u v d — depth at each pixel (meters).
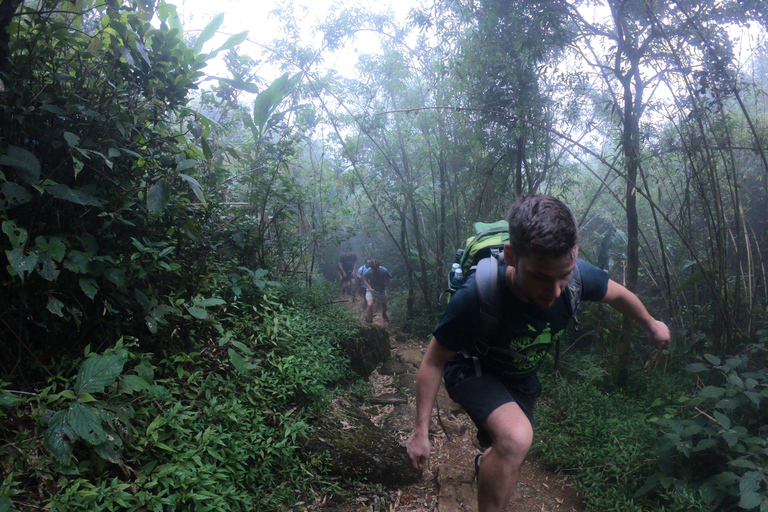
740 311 3.62
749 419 2.71
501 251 1.91
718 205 3.56
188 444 2.44
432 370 1.86
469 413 1.94
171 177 2.95
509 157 5.66
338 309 5.41
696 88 3.57
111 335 2.78
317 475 2.93
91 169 2.68
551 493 3.12
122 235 2.84
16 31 2.55
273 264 5.22
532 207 1.55
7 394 2.07
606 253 4.55
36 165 2.31
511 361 1.91
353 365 4.95
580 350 5.00
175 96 2.96
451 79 6.16
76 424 2.00
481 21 5.02
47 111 2.54
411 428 3.93
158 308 2.75
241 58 4.31
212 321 3.18
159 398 2.51
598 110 5.34
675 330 3.87
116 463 2.12
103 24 2.82
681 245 5.01
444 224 7.36
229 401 2.86
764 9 3.59
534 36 4.23
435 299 7.43
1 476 1.94
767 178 3.99
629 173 3.98
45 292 2.36
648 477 2.84
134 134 2.90
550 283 1.55
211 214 3.78
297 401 3.45
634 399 3.85
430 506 2.95
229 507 2.29
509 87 5.19
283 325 3.97
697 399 2.74
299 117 6.50
